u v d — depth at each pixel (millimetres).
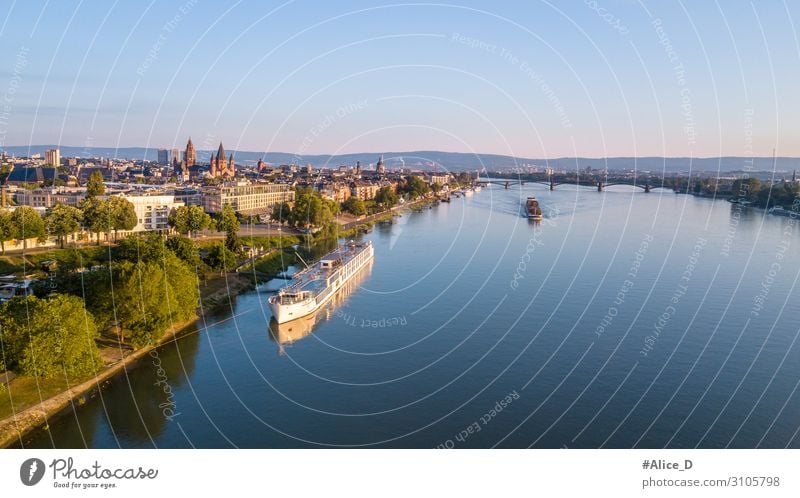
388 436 123438
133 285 160375
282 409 135250
